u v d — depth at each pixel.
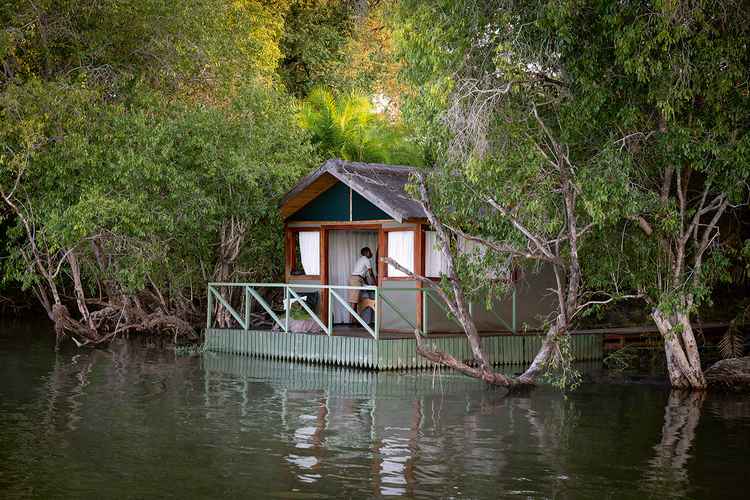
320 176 19.61
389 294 18.75
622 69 13.62
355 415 11.93
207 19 23.84
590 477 8.77
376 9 34.38
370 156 28.66
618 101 13.91
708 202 16.50
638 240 14.91
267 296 23.48
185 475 8.64
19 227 21.47
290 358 18.27
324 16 35.41
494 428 11.17
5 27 20.81
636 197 13.45
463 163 13.68
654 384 15.61
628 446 10.20
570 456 9.66
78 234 19.48
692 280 14.83
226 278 21.98
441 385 14.91
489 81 13.60
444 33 13.50
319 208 20.47
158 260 20.73
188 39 23.03
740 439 10.63
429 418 11.78
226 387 14.34
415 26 13.97
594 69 13.45
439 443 10.20
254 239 22.28
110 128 20.50
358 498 7.93
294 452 9.66
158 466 8.98
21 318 28.92
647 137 13.85
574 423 11.60
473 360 17.61
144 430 10.77
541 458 9.55
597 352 19.75
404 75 14.72
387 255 18.94
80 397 13.22
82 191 19.73
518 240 14.73
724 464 9.35
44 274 21.33
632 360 19.30
